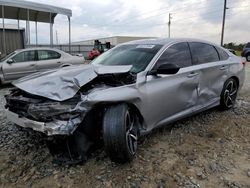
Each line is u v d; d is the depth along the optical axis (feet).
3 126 15.24
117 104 10.15
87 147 10.33
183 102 13.39
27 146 12.41
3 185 9.61
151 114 11.69
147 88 11.46
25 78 11.72
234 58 18.02
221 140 12.92
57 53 34.94
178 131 13.92
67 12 52.42
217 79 15.97
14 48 61.93
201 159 11.02
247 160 11.00
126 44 15.47
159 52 13.00
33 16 57.82
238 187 9.14
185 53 14.29
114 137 9.59
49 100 9.82
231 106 17.69
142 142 12.57
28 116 10.09
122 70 11.09
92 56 83.35
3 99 23.85
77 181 9.64
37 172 10.31
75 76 10.17
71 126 9.27
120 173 10.01
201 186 9.20
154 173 9.99
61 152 10.60
